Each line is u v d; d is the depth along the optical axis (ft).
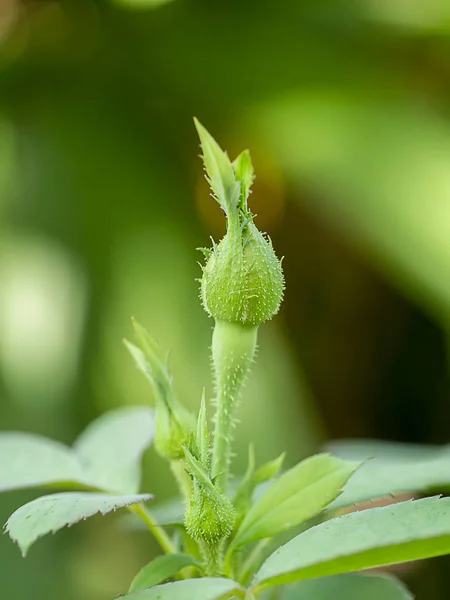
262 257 0.64
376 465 0.73
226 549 0.65
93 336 1.68
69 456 0.73
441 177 1.74
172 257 1.80
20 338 1.63
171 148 2.01
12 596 1.36
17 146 1.91
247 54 2.09
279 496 0.64
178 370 1.64
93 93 2.05
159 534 0.69
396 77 2.05
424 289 1.65
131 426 0.74
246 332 0.65
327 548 0.58
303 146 1.89
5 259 1.72
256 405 1.64
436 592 1.65
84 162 1.88
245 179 0.63
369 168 1.79
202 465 0.62
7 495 1.42
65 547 1.44
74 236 1.78
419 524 0.58
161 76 2.09
